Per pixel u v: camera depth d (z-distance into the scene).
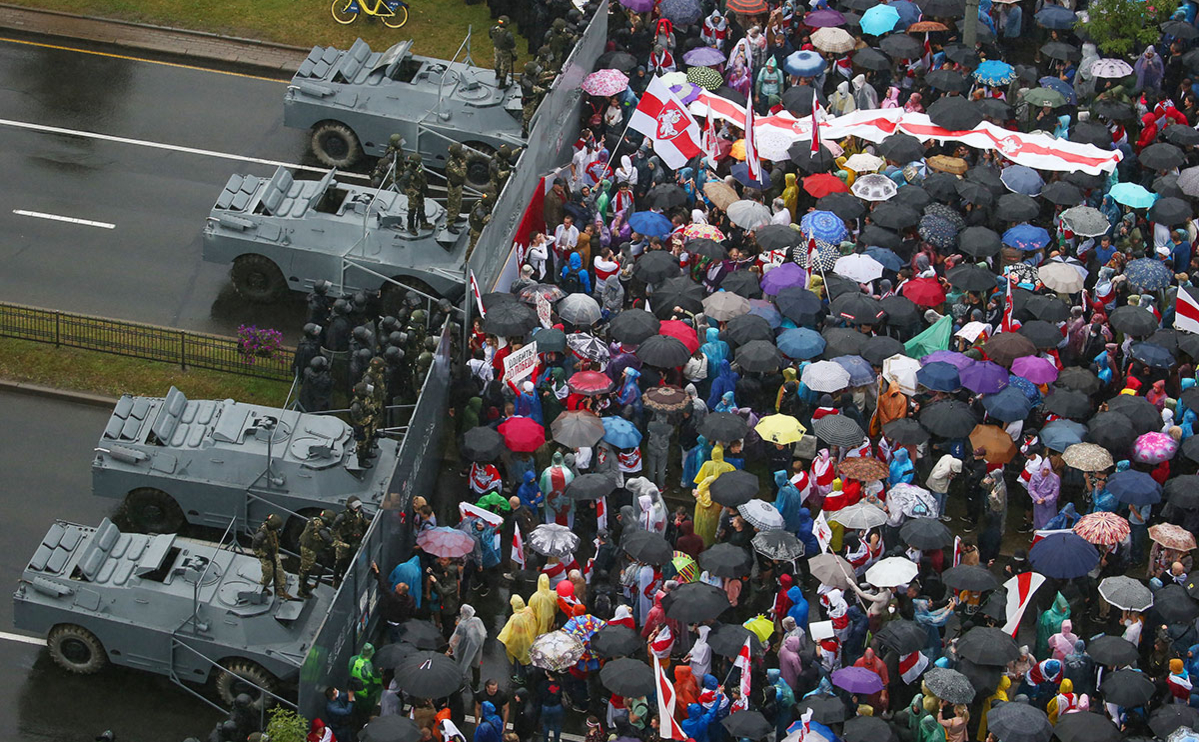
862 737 34.91
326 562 38.78
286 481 40.91
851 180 56.38
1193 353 48.25
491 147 56.38
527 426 43.38
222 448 41.06
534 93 55.00
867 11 64.50
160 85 62.00
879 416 46.44
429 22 67.69
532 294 49.09
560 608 39.25
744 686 35.66
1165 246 54.16
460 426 46.25
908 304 49.00
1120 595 39.53
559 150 58.78
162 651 37.12
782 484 42.59
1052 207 57.66
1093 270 54.00
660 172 56.22
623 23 65.50
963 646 37.31
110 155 57.28
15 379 47.00
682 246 52.41
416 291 47.81
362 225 49.72
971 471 45.03
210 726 37.28
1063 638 38.56
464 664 37.97
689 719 36.34
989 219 54.81
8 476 43.66
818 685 37.62
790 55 62.44
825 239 52.16
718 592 38.03
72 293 50.34
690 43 63.09
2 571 40.69
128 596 37.34
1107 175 57.19
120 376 47.53
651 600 40.00
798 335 47.22
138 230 53.56
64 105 59.91
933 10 63.72
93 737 36.72
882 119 58.00
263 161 58.00
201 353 48.25
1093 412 47.38
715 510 42.66
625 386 45.84
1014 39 68.94
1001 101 60.22
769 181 55.28
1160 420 45.72
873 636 38.78
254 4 67.81
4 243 52.16
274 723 34.53
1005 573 44.06
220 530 41.78
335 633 36.34
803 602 38.97
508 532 43.34
